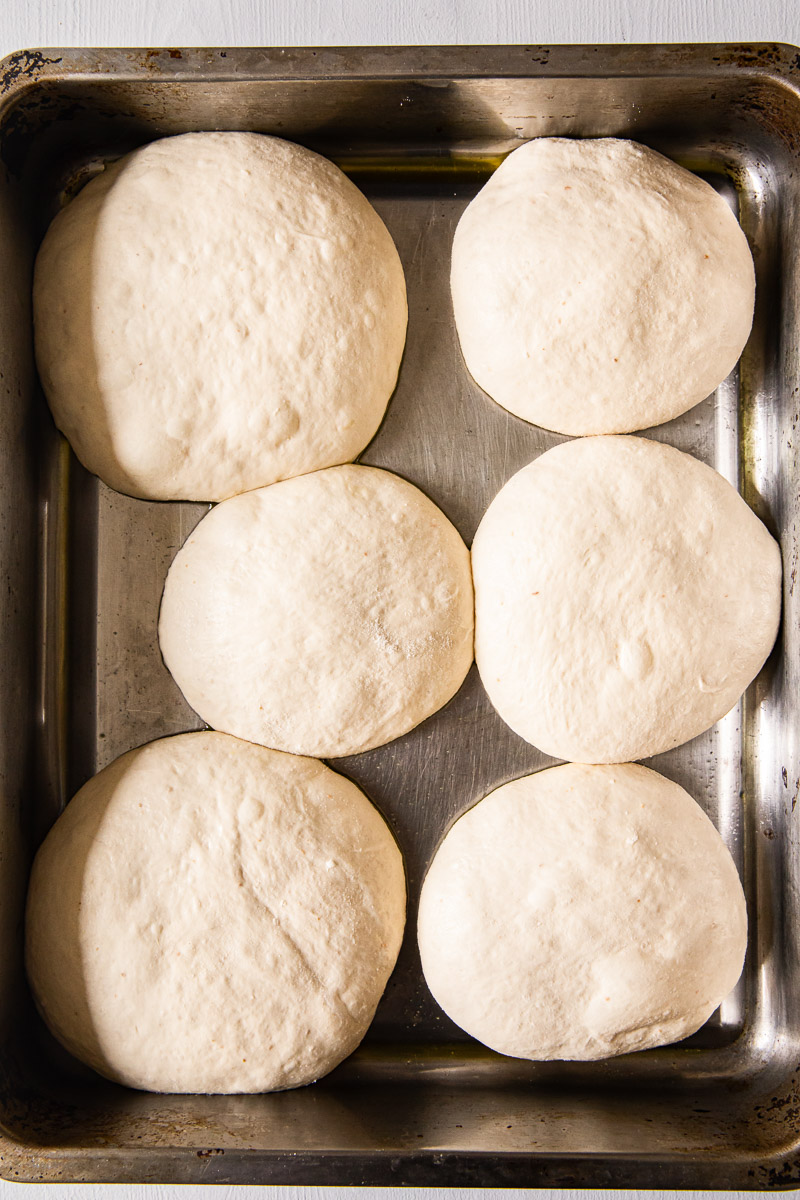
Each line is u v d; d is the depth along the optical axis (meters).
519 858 0.42
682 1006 0.42
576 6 0.45
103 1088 0.42
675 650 0.42
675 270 0.42
